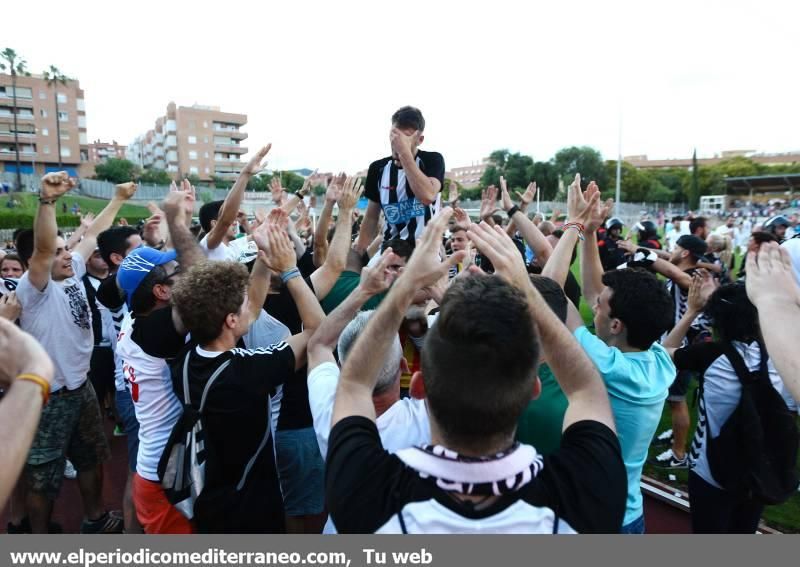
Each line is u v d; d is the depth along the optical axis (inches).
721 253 330.0
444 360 43.8
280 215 89.1
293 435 111.8
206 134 3651.6
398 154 127.4
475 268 58.8
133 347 99.2
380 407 80.7
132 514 126.0
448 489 43.1
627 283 89.0
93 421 140.6
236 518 84.0
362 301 75.5
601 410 52.7
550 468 47.1
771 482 95.3
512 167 2610.7
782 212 1866.4
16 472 38.4
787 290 54.5
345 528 44.4
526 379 44.1
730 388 99.6
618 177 1169.4
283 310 134.9
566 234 109.7
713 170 3550.7
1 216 1144.8
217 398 82.2
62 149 3043.8
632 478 85.0
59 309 133.0
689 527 150.6
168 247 194.7
